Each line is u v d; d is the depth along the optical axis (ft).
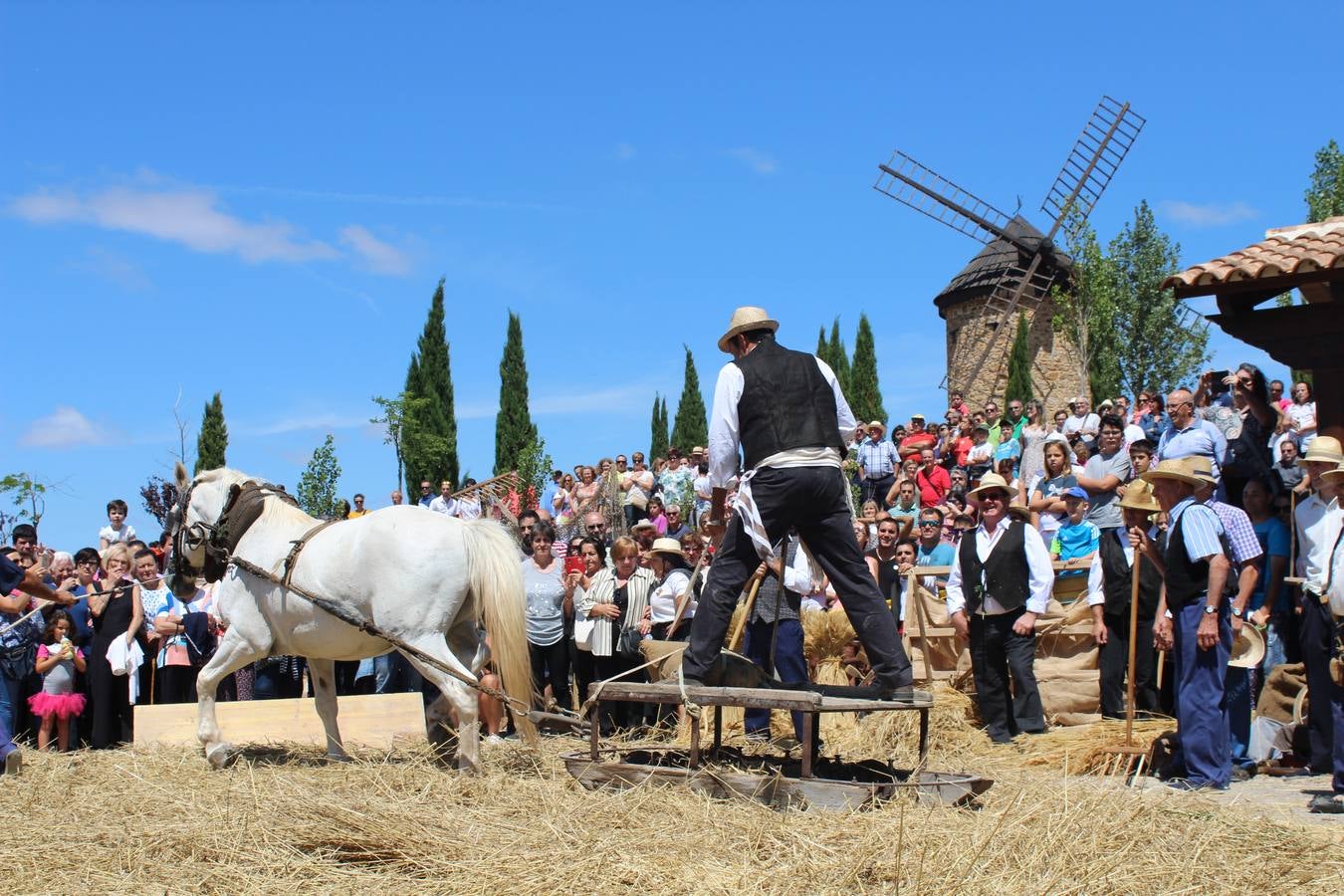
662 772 22.67
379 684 40.55
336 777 25.23
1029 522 34.73
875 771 23.71
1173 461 26.17
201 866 18.92
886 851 17.88
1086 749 28.53
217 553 29.09
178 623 38.70
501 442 125.39
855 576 22.65
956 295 131.13
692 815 20.54
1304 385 49.14
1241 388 33.73
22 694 38.22
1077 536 38.29
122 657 37.55
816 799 21.38
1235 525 25.75
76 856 19.60
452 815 20.89
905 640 36.99
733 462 22.93
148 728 32.81
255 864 18.85
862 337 151.94
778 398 22.44
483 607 26.96
